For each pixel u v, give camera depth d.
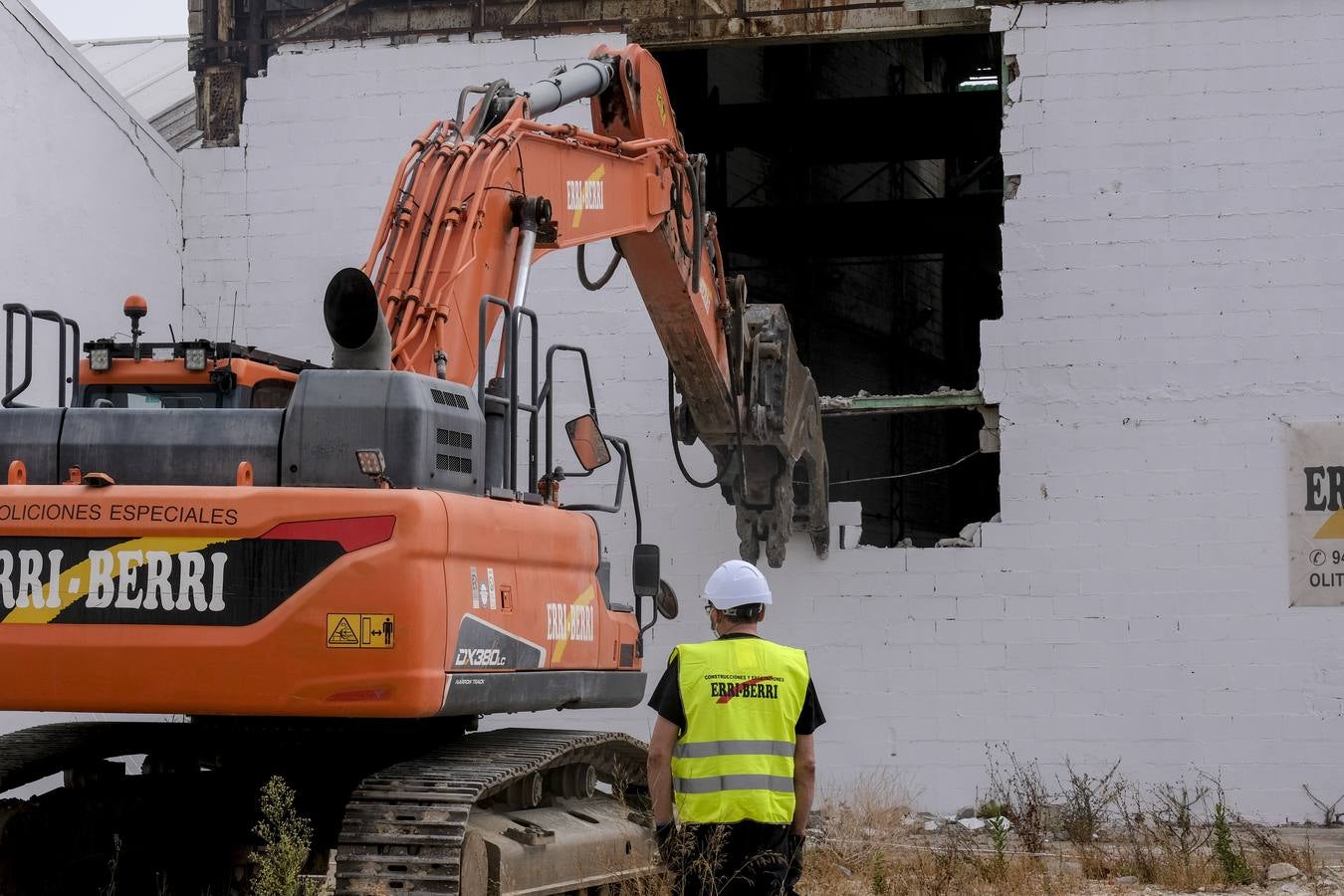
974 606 24.27
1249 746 23.52
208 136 27.34
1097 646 23.95
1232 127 24.41
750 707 8.59
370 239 26.39
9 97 21.88
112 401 12.31
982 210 33.09
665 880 12.74
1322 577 23.56
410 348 11.78
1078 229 24.59
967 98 32.03
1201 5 24.62
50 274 22.80
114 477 10.60
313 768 12.80
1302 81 24.33
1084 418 24.30
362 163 26.53
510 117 13.37
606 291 25.73
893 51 41.75
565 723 25.03
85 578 10.27
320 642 9.95
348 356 10.61
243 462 10.46
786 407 20.44
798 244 34.12
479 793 10.74
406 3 26.88
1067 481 24.25
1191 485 24.00
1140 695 23.78
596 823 13.22
